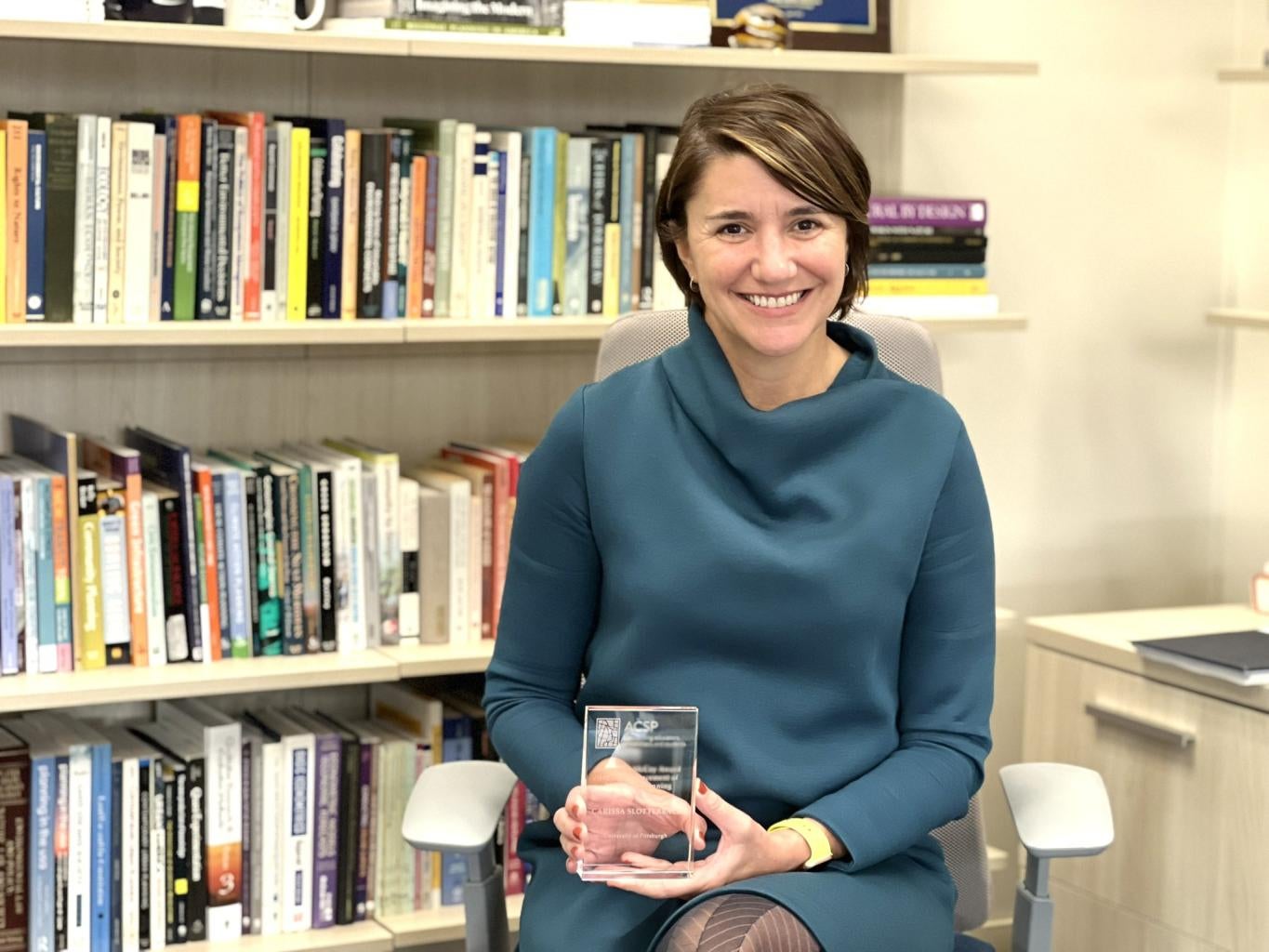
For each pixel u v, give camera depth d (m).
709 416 1.67
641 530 1.66
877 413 1.69
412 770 2.49
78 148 2.22
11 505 2.24
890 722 1.69
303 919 2.45
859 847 1.56
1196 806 2.33
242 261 2.33
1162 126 3.07
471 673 2.64
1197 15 3.07
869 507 1.66
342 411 2.63
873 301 2.64
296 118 2.41
